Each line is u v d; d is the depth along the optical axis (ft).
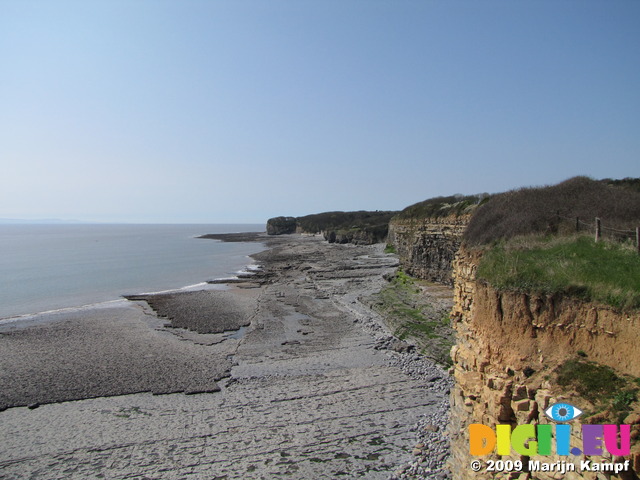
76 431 63.46
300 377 83.35
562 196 70.13
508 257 43.55
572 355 31.65
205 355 98.53
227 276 239.09
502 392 34.09
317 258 311.88
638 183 83.25
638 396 26.02
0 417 68.23
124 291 189.26
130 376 84.64
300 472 52.13
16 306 156.04
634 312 28.78
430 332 102.94
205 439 60.54
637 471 23.65
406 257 204.85
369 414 66.39
